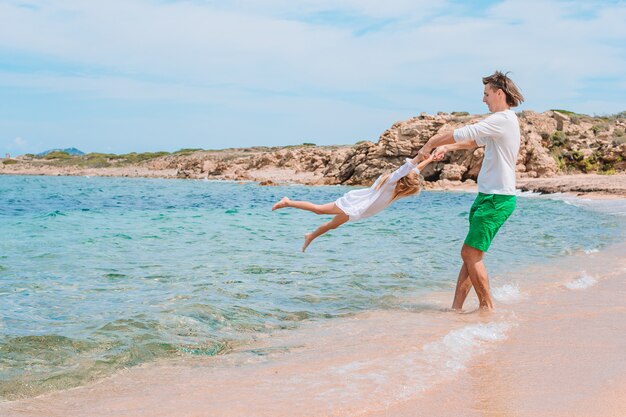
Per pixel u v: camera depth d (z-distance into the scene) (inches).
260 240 453.4
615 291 251.1
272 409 119.6
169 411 120.2
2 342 173.9
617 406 116.3
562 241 437.7
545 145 2108.8
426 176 1911.9
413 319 209.3
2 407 125.3
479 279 222.8
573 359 151.1
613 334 177.0
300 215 759.1
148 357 163.8
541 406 117.5
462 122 1985.7
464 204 1034.1
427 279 292.7
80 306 222.8
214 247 407.2
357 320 209.0
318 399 125.0
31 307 220.7
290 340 181.9
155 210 865.5
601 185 1228.5
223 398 127.7
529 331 183.5
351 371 144.8
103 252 377.4
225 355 166.2
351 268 320.2
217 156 4217.5
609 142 2107.5
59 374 148.4
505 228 543.2
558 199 1065.5
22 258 345.7
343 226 584.4
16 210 832.3
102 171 4114.2
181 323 199.8
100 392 135.3
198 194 1480.1
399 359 154.6
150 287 261.3
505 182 222.2
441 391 128.3
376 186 231.5
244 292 253.9
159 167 4148.6
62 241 435.8
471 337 175.6
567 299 235.9
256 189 1839.3
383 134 2053.4
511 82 231.8
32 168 4493.1
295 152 2977.4
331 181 2167.8
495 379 136.2
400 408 118.6
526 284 273.6
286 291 258.5
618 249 388.5
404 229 550.9
